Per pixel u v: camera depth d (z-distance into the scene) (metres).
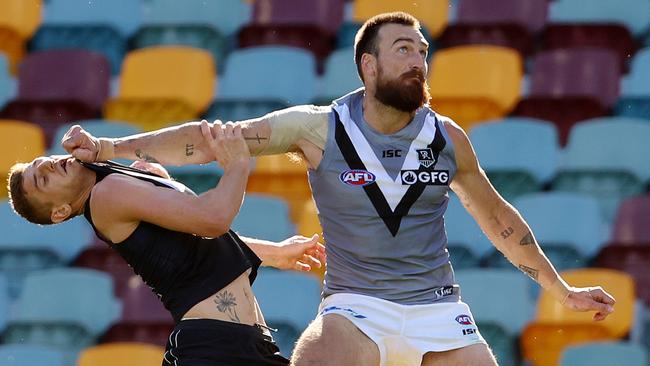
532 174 36.53
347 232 16.81
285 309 32.03
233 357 17.12
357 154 16.72
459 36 42.72
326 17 43.28
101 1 44.41
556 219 34.69
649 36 42.75
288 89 40.47
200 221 16.64
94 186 17.16
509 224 17.81
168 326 33.19
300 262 19.02
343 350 16.27
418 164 16.78
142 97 40.75
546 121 39.78
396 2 43.34
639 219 34.44
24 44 44.16
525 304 32.03
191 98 40.69
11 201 17.47
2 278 34.75
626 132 37.03
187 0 44.03
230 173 16.84
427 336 16.72
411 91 16.56
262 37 43.09
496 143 37.03
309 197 36.72
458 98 39.72
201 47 43.50
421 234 16.83
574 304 18.02
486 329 31.92
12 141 38.81
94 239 36.16
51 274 33.91
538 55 40.56
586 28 42.56
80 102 41.06
